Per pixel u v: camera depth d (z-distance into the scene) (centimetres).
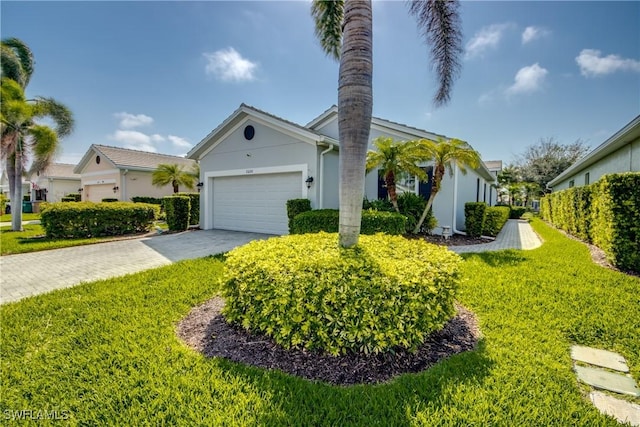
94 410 205
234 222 1226
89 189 2214
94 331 321
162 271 570
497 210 1220
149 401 213
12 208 1180
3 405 210
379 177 1157
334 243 389
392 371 254
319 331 263
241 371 249
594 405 216
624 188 556
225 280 331
